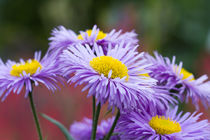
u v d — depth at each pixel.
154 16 0.57
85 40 0.27
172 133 0.25
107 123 0.29
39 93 0.45
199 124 0.25
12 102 0.42
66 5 0.63
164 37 0.61
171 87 0.26
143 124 0.25
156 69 0.27
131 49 0.27
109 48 0.26
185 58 0.62
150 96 0.24
